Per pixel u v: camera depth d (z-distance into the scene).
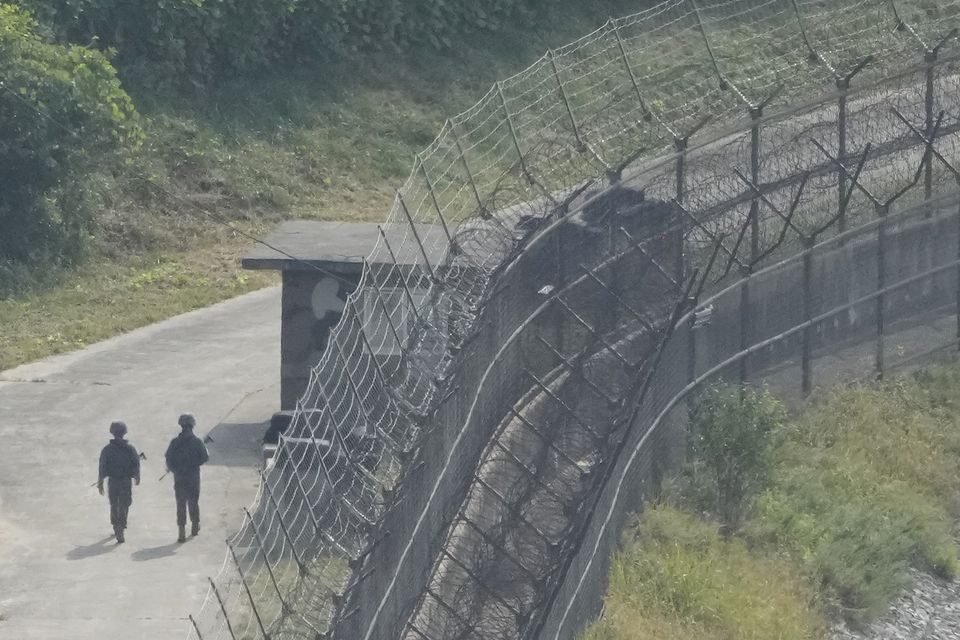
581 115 124.69
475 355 59.50
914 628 74.19
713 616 65.88
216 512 66.75
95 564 60.75
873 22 125.56
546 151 93.25
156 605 56.88
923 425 93.31
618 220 76.38
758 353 88.19
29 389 84.50
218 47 138.62
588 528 57.88
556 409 65.31
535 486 57.62
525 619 48.19
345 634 39.53
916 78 100.12
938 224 102.56
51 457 73.56
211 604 56.53
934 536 82.81
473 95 147.50
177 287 111.38
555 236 71.94
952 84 101.06
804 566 74.81
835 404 92.81
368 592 42.16
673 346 76.75
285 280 77.31
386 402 56.28
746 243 86.38
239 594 55.59
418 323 60.06
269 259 76.81
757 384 88.12
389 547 44.78
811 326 92.88
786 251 90.00
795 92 102.00
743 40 130.25
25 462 72.69
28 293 104.81
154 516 66.38
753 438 77.62
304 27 144.62
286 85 141.12
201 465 66.56
